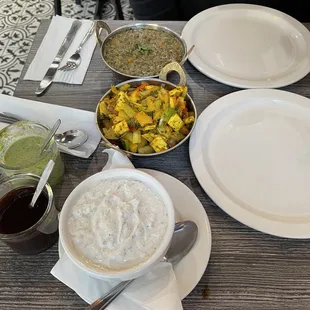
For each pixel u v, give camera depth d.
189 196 0.82
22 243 0.71
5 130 0.87
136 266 0.62
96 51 1.19
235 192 0.86
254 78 1.13
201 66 1.12
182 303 0.70
